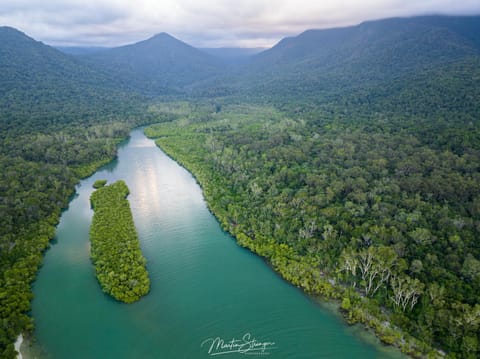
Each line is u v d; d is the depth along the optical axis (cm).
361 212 9762
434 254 7869
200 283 8231
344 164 13875
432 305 6619
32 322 6781
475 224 8625
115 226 10344
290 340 6588
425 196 10625
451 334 6122
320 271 8362
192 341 6594
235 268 8819
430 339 6166
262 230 10019
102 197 12700
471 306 6525
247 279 8375
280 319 7088
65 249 9638
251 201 11744
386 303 7131
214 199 12556
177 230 10794
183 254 9450
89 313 7212
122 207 11850
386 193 10900
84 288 7975
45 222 10575
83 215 11831
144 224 11169
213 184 13800
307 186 11975
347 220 9619
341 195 11262
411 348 6181
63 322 6956
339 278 7969
